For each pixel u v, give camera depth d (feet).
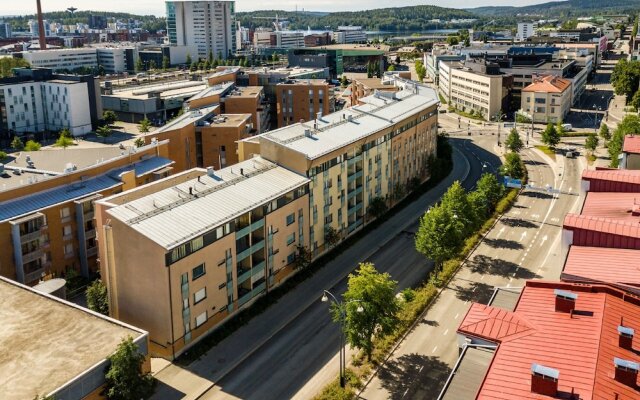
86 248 362.53
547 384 167.63
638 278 228.63
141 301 282.56
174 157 497.87
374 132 431.02
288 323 311.06
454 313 315.99
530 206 490.08
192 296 285.23
